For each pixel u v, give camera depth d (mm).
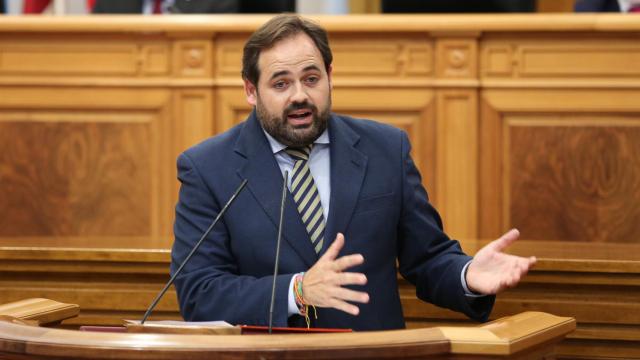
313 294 5316
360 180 6613
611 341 7117
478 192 11664
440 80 11641
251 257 6457
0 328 5027
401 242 6828
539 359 5438
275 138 6559
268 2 13508
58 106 12016
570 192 11523
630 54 11398
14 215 12023
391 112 11797
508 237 6027
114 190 11992
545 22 11352
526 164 11586
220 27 11719
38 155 12023
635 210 11406
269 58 6359
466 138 11633
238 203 6527
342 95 11820
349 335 4645
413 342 4621
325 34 6559
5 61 12016
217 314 6121
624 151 11422
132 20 11789
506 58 11586
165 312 7594
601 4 12641
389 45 11734
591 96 11469
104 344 4578
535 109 11547
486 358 4766
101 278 7637
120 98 11969
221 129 11953
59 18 11812
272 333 5219
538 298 7160
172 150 11961
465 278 6160
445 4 12875
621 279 6969
